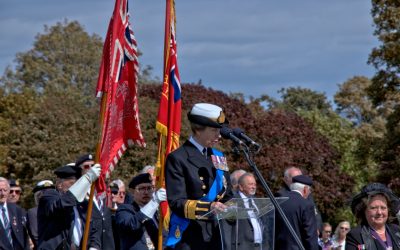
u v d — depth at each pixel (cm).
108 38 1282
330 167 5444
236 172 1752
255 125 5141
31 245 2055
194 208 943
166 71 1238
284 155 4916
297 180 1645
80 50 9475
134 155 4047
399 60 4862
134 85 1306
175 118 1236
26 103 6209
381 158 5028
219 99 5366
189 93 5381
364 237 1026
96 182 1261
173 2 1255
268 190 948
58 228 1418
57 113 4512
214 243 984
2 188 1892
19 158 4481
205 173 984
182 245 974
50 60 9450
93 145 4419
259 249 1041
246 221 1043
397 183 4556
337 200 5278
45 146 4397
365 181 6228
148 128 4278
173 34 1252
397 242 1030
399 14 4828
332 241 2350
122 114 1298
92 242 1441
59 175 1503
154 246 1416
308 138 5353
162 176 1220
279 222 1584
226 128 986
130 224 1363
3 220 1889
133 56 1310
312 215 1584
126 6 1297
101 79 1277
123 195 1798
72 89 8775
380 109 5066
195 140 1004
